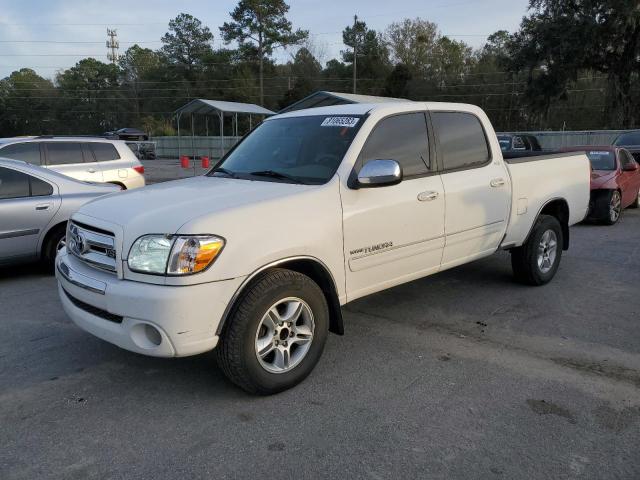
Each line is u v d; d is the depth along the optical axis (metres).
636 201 13.16
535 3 37.50
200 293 3.19
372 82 68.88
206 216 3.31
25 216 6.57
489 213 5.18
